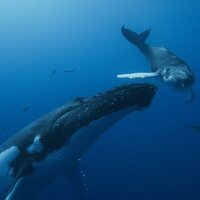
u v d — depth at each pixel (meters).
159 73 9.66
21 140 6.88
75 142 6.55
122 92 5.99
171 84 9.13
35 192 7.41
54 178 7.46
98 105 6.16
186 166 16.81
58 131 6.54
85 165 18.14
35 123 7.01
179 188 14.88
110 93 6.17
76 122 6.36
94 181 16.11
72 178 7.87
